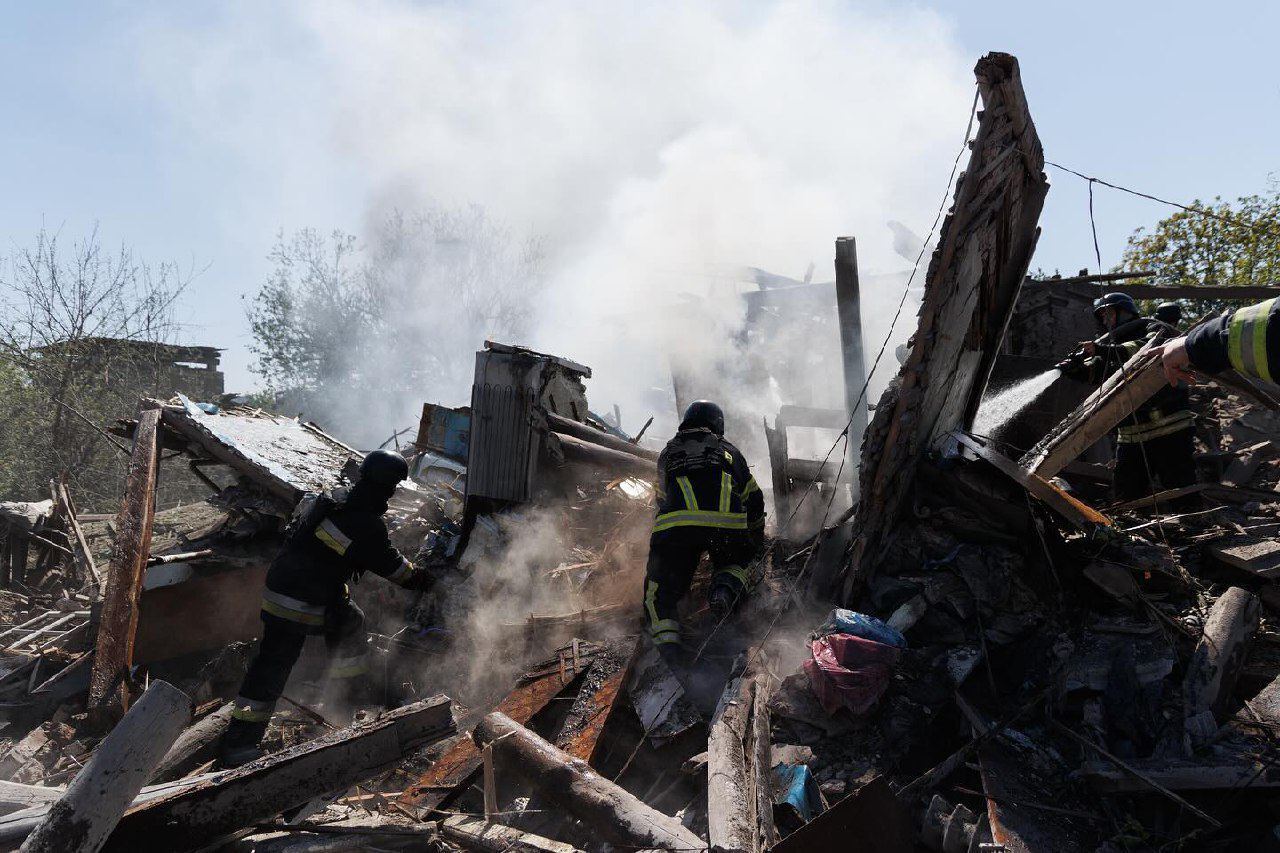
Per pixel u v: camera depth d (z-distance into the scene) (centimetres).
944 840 246
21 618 627
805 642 358
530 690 370
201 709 416
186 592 502
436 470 708
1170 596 342
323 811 281
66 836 188
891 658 313
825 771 287
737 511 373
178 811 231
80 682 456
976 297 382
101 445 1495
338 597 395
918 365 340
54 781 361
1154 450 448
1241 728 277
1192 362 186
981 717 303
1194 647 310
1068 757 284
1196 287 883
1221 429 582
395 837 259
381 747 260
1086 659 312
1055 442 394
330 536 374
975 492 389
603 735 327
